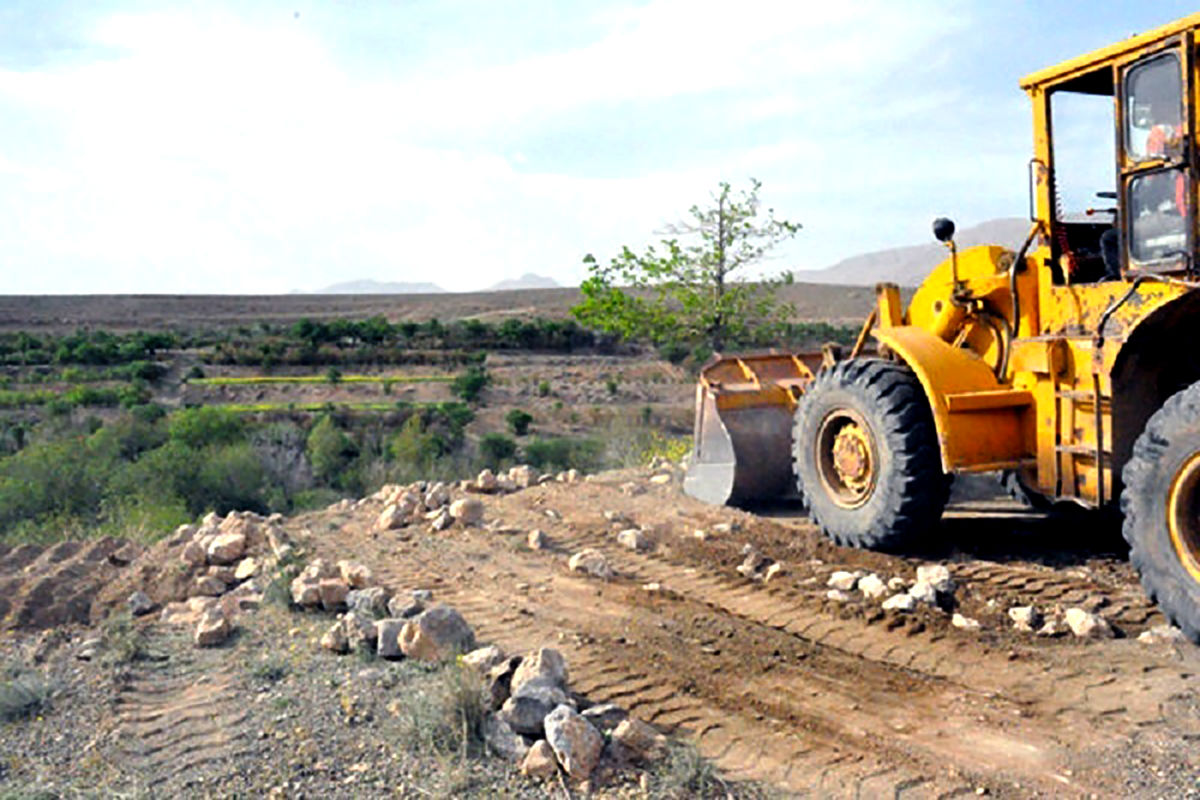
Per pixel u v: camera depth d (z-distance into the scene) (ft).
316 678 15.49
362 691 14.76
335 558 24.43
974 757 12.82
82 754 13.15
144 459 65.26
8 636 18.85
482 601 20.36
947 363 21.27
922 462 21.80
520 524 27.45
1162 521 16.55
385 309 410.72
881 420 22.21
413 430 95.09
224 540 23.97
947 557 21.95
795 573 21.50
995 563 21.29
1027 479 21.11
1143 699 14.26
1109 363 18.78
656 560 23.22
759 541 24.43
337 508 31.83
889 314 24.79
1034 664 15.87
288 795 11.76
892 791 11.95
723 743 13.39
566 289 483.51
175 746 13.29
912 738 13.44
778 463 28.68
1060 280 20.44
